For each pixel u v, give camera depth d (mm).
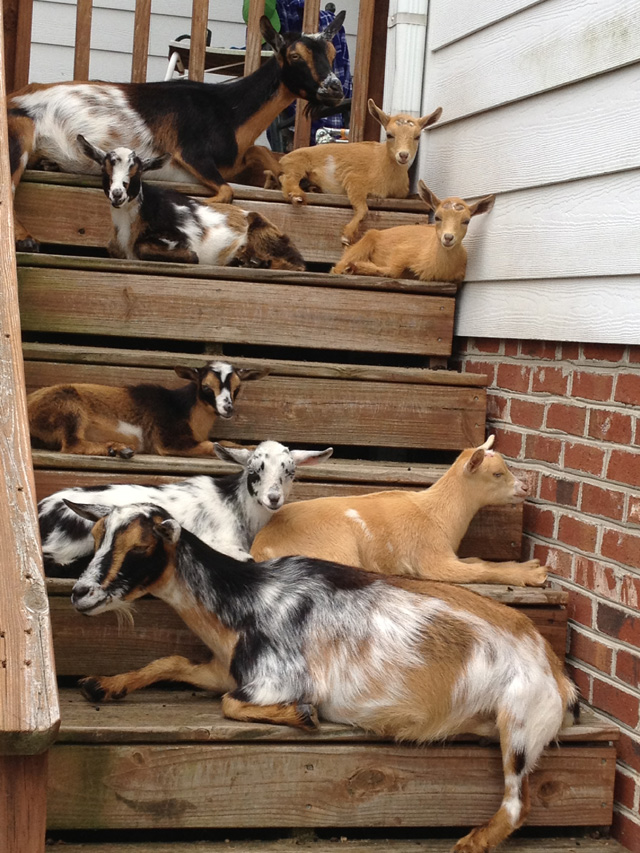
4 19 2988
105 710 1628
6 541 1135
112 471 2037
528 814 1646
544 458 2148
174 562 1621
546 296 2158
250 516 1912
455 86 2611
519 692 1575
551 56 2156
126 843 1547
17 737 933
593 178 2016
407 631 1603
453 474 2021
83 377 2238
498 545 2162
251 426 2277
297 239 2752
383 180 2742
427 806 1623
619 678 1811
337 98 2850
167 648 1790
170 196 2594
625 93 1917
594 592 1910
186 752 1554
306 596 1638
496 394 2375
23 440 1301
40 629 1045
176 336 2350
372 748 1602
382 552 1934
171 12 4422
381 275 2576
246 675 1604
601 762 1693
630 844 1688
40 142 2674
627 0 1903
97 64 4352
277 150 3980
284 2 4008
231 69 3854
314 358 2764
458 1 2598
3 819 950
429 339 2471
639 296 1850
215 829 1641
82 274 2309
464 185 2555
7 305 1532
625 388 1883
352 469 2141
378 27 3041
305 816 1588
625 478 1854
